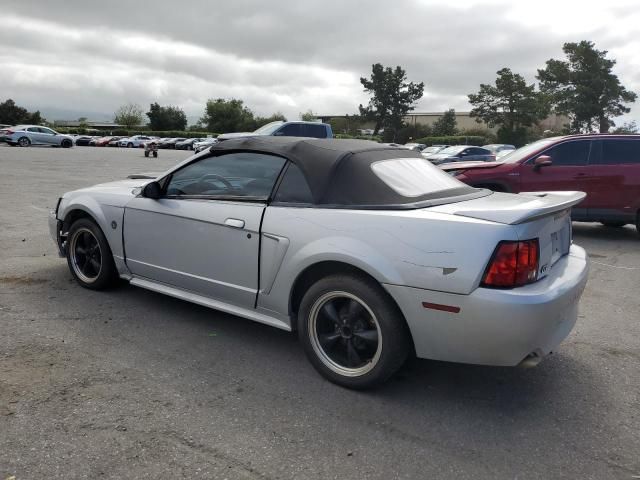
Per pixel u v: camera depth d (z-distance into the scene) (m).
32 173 17.27
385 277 2.97
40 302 4.53
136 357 3.59
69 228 5.00
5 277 5.20
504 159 8.90
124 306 4.52
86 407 2.93
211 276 3.85
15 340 3.75
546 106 61.47
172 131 79.25
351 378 3.22
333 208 3.29
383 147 3.88
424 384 3.37
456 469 2.53
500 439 2.79
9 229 7.67
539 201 3.32
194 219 3.87
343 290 3.18
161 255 4.16
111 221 4.48
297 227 3.35
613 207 8.23
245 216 3.60
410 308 2.95
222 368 3.49
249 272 3.61
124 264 4.48
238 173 3.79
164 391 3.15
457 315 2.84
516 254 2.81
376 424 2.89
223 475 2.41
